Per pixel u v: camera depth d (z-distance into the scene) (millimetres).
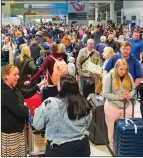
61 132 2516
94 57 5230
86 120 2580
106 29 8078
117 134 3500
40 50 6711
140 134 3361
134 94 3869
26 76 4469
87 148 2594
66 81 2518
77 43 8078
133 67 4145
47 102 2549
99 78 4773
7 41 7383
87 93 4742
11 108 2760
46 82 4398
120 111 3838
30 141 3420
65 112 2500
